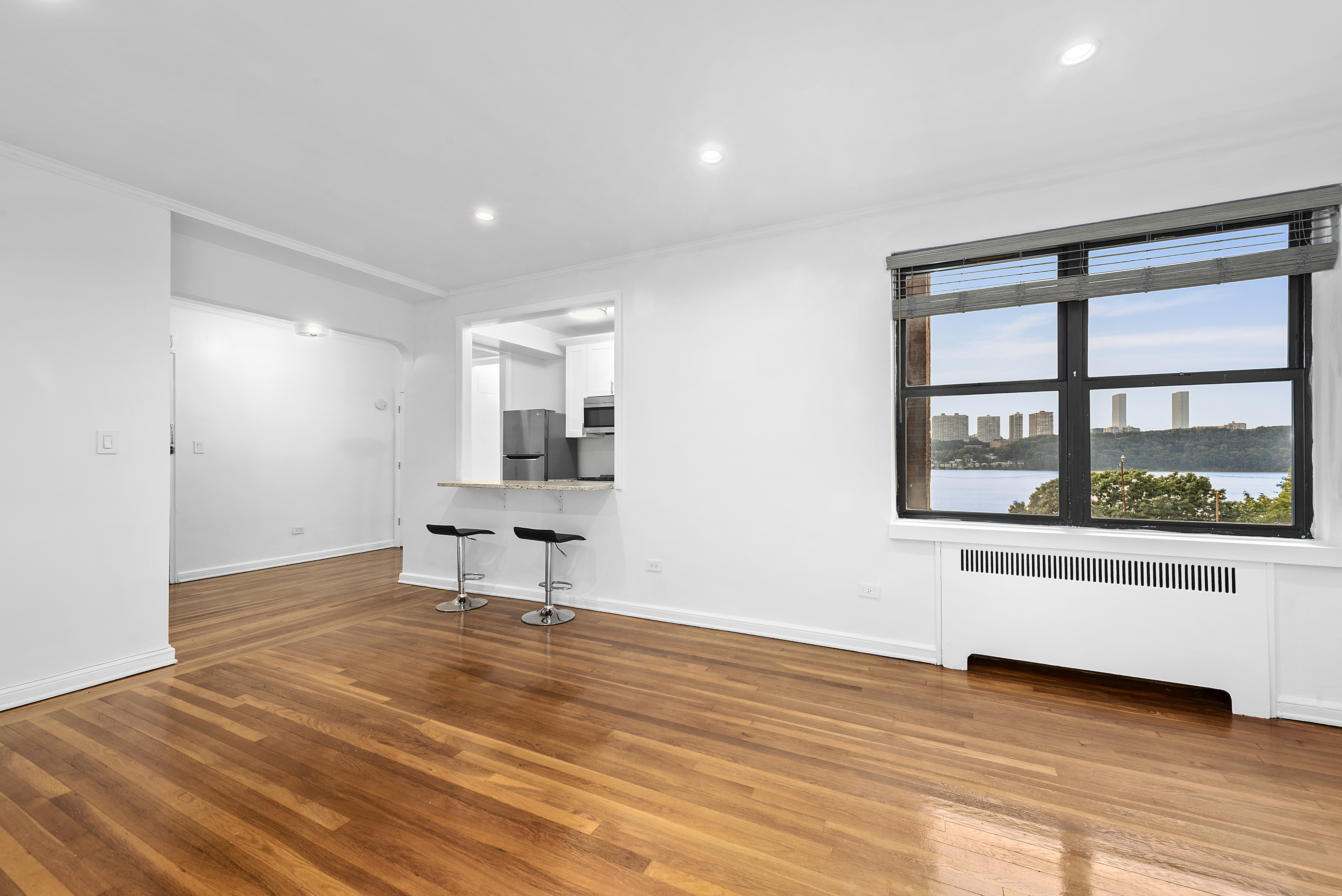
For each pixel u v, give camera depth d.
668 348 4.00
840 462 3.47
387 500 7.19
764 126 2.54
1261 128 2.55
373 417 7.03
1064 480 3.06
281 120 2.47
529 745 2.32
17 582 2.69
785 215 3.47
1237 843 1.72
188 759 2.21
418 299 5.07
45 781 2.06
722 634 3.73
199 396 5.41
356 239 3.85
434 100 2.34
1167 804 1.92
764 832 1.78
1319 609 2.49
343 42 2.00
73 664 2.85
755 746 2.31
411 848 1.71
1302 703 2.51
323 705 2.69
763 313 3.70
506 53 2.06
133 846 1.72
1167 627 2.72
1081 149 2.73
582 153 2.76
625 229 3.67
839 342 3.48
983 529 3.07
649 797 1.97
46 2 1.77
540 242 3.89
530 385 6.96
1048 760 2.19
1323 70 2.15
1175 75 2.18
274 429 6.00
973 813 1.87
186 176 2.96
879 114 2.45
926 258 3.22
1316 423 2.58
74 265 2.88
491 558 4.81
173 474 5.22
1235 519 2.75
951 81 2.22
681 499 3.95
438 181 3.03
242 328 5.74
